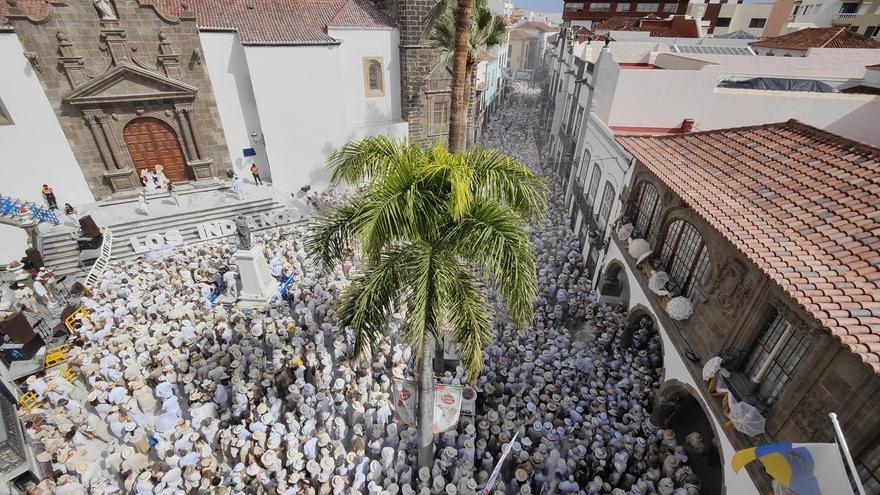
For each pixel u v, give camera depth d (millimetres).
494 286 8414
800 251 8422
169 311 15719
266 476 10484
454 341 8430
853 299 7141
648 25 42875
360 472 10531
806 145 11578
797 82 20344
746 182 11203
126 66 22188
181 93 24016
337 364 14445
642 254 14656
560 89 35281
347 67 28000
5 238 20109
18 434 10898
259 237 23047
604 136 19500
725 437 9391
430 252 7832
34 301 17109
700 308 11234
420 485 10742
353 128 29094
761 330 9266
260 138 27453
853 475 5922
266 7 26547
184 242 22734
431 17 18578
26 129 21484
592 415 12797
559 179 31812
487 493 9883
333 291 17578
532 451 11828
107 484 10969
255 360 13734
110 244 21438
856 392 6738
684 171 12680
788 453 6598
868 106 16047
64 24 20594
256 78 24625
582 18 64875
